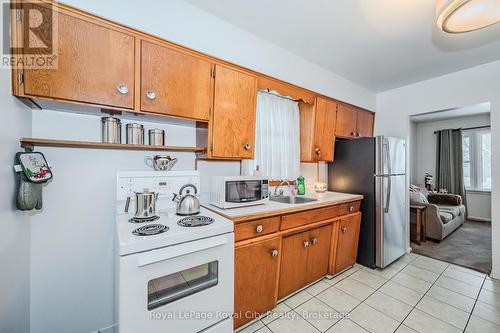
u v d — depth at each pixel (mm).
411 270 2455
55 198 1331
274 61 2111
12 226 1010
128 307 941
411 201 3668
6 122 951
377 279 2244
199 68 1582
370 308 1781
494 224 2293
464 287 2098
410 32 1896
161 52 1417
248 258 1521
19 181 1055
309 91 2457
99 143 1291
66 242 1364
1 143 904
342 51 2232
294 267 1893
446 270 2459
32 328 1264
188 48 1535
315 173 2924
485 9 1094
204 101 1605
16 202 1038
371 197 2518
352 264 2486
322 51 2240
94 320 1452
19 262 1096
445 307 1793
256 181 1872
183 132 1814
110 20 1240
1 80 909
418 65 2496
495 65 2355
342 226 2273
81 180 1411
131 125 1470
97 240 1459
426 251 3053
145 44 1357
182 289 1136
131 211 1503
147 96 1358
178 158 1795
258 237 1601
